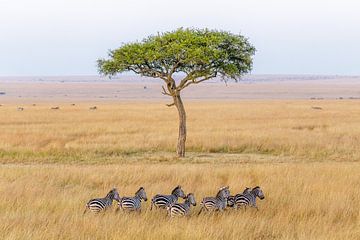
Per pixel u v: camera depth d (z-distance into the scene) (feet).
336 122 424.46
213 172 181.88
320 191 146.51
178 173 179.42
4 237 94.58
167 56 252.01
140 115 514.27
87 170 187.01
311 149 273.13
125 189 152.05
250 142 286.25
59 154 253.44
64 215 114.11
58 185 164.96
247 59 268.41
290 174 178.40
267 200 136.15
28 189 149.79
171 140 294.25
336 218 117.50
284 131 343.46
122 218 110.63
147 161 238.48
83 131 347.15
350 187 153.28
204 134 319.88
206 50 250.98
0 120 447.83
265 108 654.12
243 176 176.24
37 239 94.94
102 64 269.64
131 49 259.39
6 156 244.42
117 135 321.32
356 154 261.03
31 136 307.58
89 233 99.19
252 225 106.93
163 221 111.24
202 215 116.88
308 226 107.86
